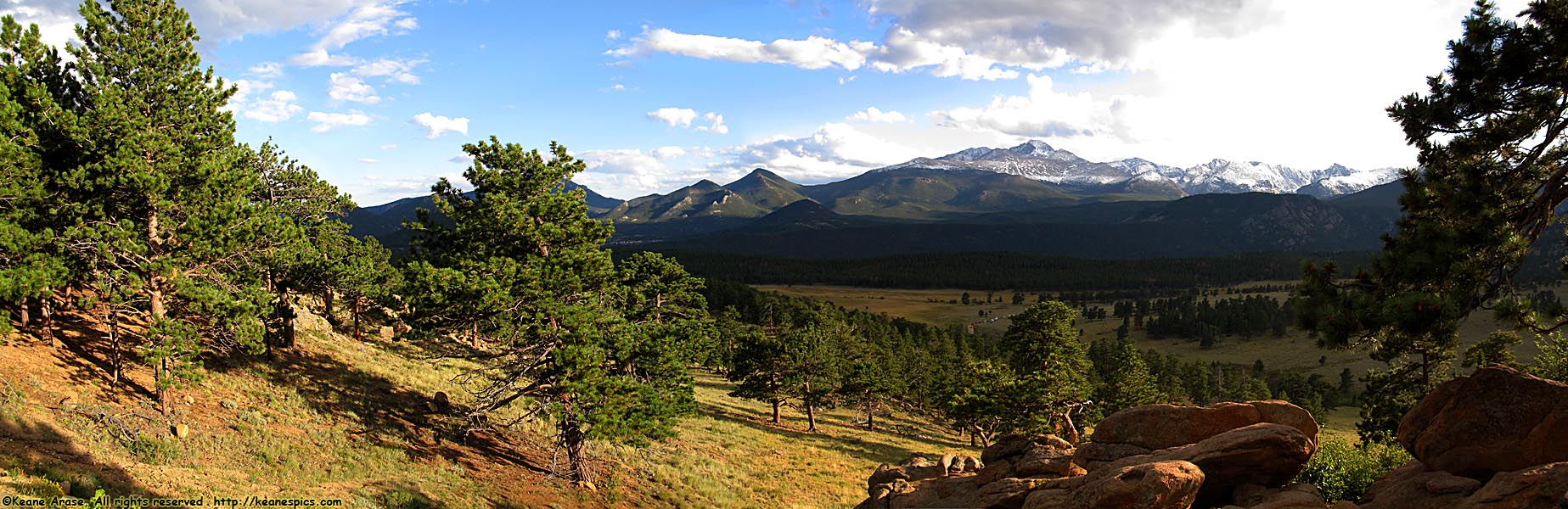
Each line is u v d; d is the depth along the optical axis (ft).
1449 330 42.22
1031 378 171.53
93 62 82.33
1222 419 54.49
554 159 108.27
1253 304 654.12
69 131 76.28
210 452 72.54
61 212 77.15
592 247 105.50
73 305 100.99
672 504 99.50
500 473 94.94
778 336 215.51
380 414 105.19
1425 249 45.50
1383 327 45.14
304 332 135.64
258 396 95.14
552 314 91.45
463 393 133.28
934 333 482.69
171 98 86.53
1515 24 45.32
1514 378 39.91
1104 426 58.85
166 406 77.15
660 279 173.37
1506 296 43.14
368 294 138.41
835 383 214.28
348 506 66.13
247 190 88.89
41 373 75.56
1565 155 43.70
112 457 62.13
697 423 166.71
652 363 100.42
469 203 102.06
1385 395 122.11
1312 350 529.86
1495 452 38.68
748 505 107.04
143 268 77.25
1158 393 217.77
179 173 80.69
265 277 115.34
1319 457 60.54
